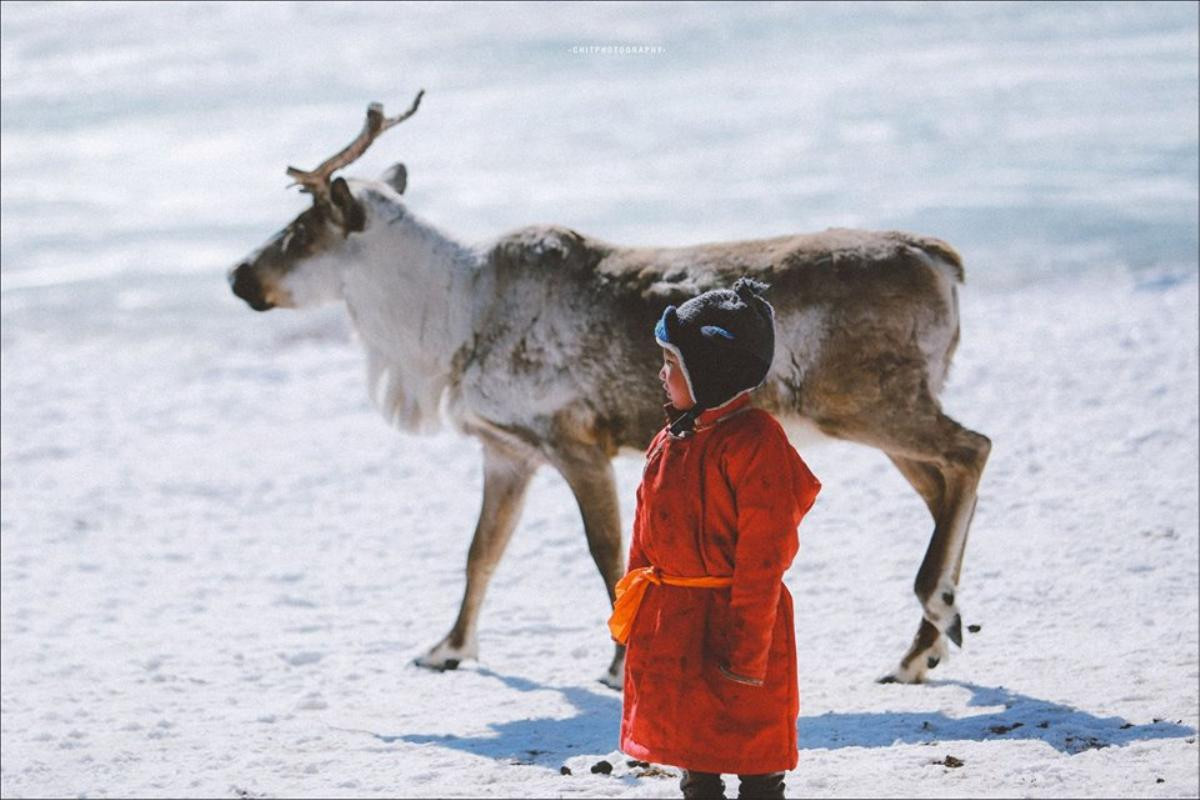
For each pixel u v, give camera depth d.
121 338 35.81
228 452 25.22
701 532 8.25
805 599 16.20
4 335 36.62
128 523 21.58
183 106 76.94
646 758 8.34
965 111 66.56
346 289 14.66
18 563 19.78
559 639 15.66
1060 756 10.30
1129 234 41.44
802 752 10.78
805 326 12.68
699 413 8.25
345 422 26.80
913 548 17.75
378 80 81.94
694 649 8.27
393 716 13.19
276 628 16.66
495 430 14.20
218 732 12.77
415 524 20.83
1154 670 12.81
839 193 50.91
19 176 62.62
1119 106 65.12
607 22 96.81
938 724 11.64
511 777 10.80
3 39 93.56
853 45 88.38
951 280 12.88
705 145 62.31
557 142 64.69
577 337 13.61
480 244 14.41
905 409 12.64
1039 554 16.81
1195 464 20.11
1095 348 27.12
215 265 44.91
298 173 14.21
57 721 13.48
